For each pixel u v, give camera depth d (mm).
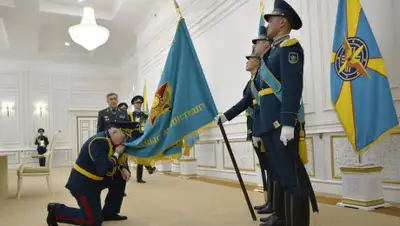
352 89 3730
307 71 4891
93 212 3027
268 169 3357
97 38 7879
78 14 10555
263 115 2434
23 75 14477
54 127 14797
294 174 2299
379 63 3584
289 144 2303
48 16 10484
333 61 3916
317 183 4715
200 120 3004
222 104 7121
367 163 3992
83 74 15641
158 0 9922
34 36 12031
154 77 11148
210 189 5535
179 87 3047
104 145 2996
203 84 3094
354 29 3783
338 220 3100
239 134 6562
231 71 6789
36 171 5512
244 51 6359
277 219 2783
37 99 14633
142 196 5039
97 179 3051
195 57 3158
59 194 5641
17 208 4418
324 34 4668
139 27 12117
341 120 3775
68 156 14852
